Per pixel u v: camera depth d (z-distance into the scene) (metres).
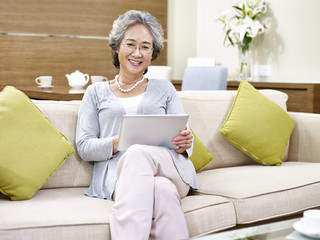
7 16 4.75
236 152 2.64
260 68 4.98
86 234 1.65
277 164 2.59
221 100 2.71
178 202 1.76
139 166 1.80
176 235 1.69
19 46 4.84
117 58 2.31
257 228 1.53
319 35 4.35
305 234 1.45
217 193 2.08
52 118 2.20
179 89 5.16
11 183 1.90
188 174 2.06
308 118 2.77
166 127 1.93
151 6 5.46
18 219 1.63
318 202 2.22
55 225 1.62
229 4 5.28
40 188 2.13
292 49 4.62
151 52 2.23
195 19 5.82
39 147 2.00
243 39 4.72
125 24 2.19
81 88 4.08
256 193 2.04
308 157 2.73
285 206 2.09
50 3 4.94
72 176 2.18
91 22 5.16
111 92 2.21
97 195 2.04
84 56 5.17
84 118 2.18
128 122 1.85
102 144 2.07
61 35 5.03
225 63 5.42
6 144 1.93
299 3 4.52
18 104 2.03
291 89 4.11
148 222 1.68
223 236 1.47
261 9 4.71
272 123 2.65
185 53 5.81
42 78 4.06
